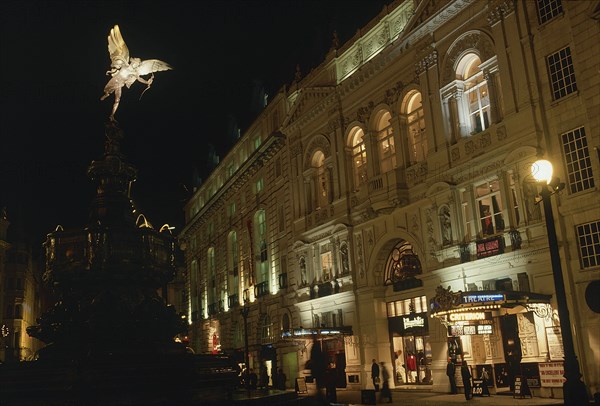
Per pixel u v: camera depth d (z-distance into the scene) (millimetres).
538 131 20984
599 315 18562
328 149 33531
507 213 21844
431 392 24297
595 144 19281
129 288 19594
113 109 21500
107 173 21016
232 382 18766
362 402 20984
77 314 18750
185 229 65250
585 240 19344
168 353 18172
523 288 20984
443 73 25578
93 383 15672
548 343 19922
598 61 19422
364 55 31406
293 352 35906
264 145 40062
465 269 23484
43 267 20469
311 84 36219
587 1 19812
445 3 25453
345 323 30797
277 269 39094
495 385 21422
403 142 27703
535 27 21641
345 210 31078
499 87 23109
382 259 29125
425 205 26016
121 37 21672
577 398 10617
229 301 49500
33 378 15789
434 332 24750
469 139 23922
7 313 68250
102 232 19312
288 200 37594
